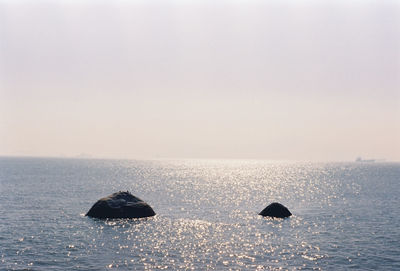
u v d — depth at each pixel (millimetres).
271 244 38656
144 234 42312
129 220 50344
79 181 120375
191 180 144000
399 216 57156
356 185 121625
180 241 39500
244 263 32156
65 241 38312
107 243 37906
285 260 33094
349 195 90125
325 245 38312
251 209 65250
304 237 41906
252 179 154625
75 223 47406
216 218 54406
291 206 69562
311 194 93188
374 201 77562
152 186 113125
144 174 179750
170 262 32188
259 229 46281
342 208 66500
